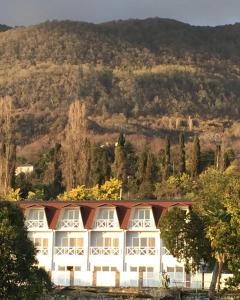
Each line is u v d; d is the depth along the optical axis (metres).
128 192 134.88
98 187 125.94
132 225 85.62
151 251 84.81
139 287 78.69
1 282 50.06
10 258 50.59
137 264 84.88
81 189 122.69
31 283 51.03
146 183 134.00
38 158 182.50
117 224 85.81
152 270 84.44
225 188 67.62
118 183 126.00
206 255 71.62
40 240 87.44
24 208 87.31
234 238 45.16
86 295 67.25
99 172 138.75
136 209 86.25
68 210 87.62
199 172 139.88
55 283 83.31
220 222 46.25
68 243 87.31
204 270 80.31
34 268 53.00
